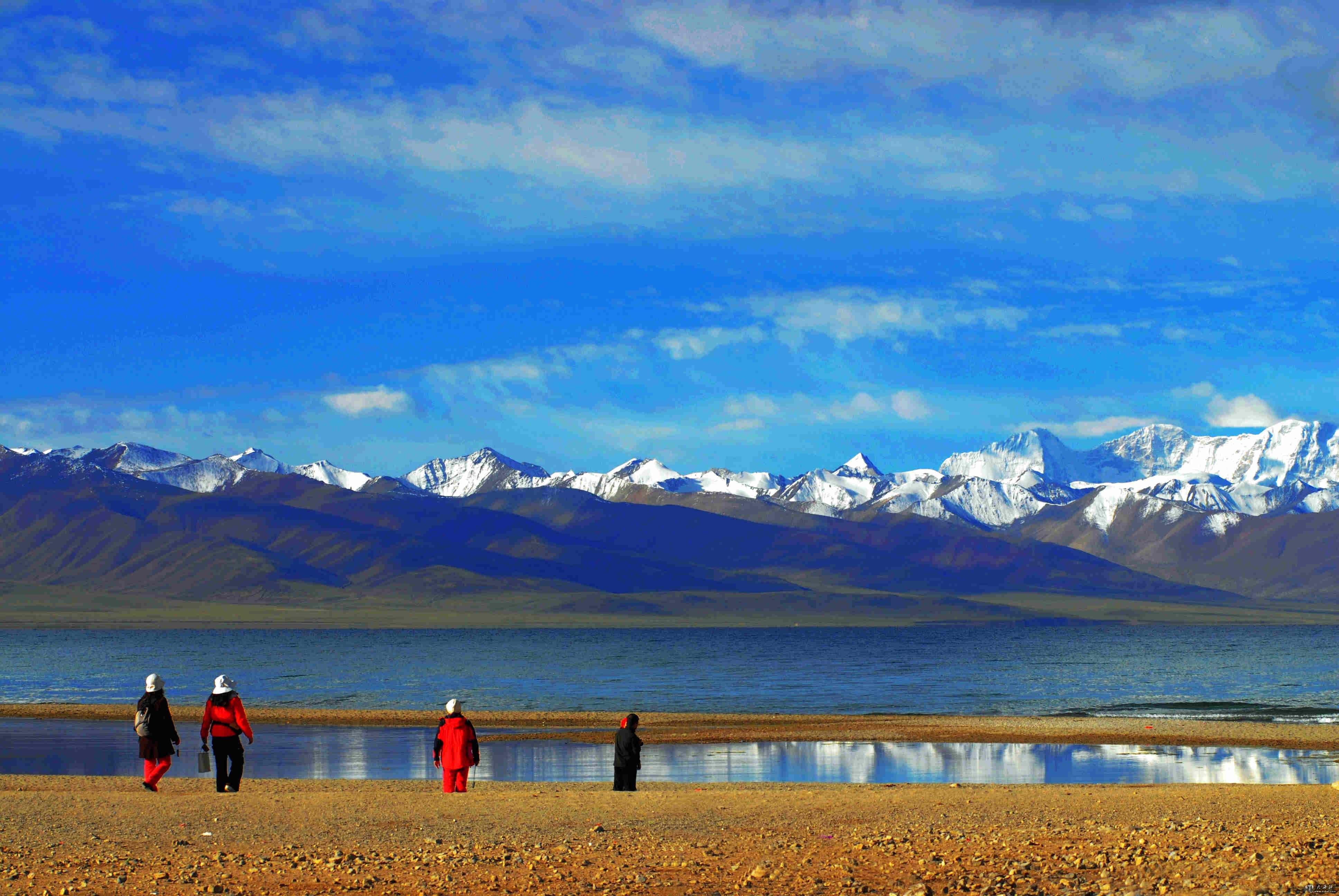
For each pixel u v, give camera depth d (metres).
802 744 61.47
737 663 161.50
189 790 33.94
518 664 159.50
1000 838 23.81
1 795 29.34
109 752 54.81
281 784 37.25
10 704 85.81
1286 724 74.69
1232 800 30.64
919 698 100.69
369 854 22.34
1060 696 103.06
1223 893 17.89
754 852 22.69
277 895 19.11
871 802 29.64
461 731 32.09
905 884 19.73
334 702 95.75
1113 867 20.64
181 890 19.23
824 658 181.50
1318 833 23.45
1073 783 45.12
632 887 19.66
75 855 22.03
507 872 20.83
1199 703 94.56
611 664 159.25
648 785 38.38
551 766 51.00
